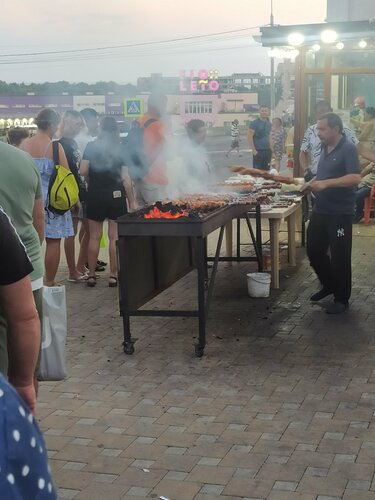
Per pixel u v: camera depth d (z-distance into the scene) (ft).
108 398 14.24
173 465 11.37
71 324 19.26
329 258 20.33
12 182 9.73
